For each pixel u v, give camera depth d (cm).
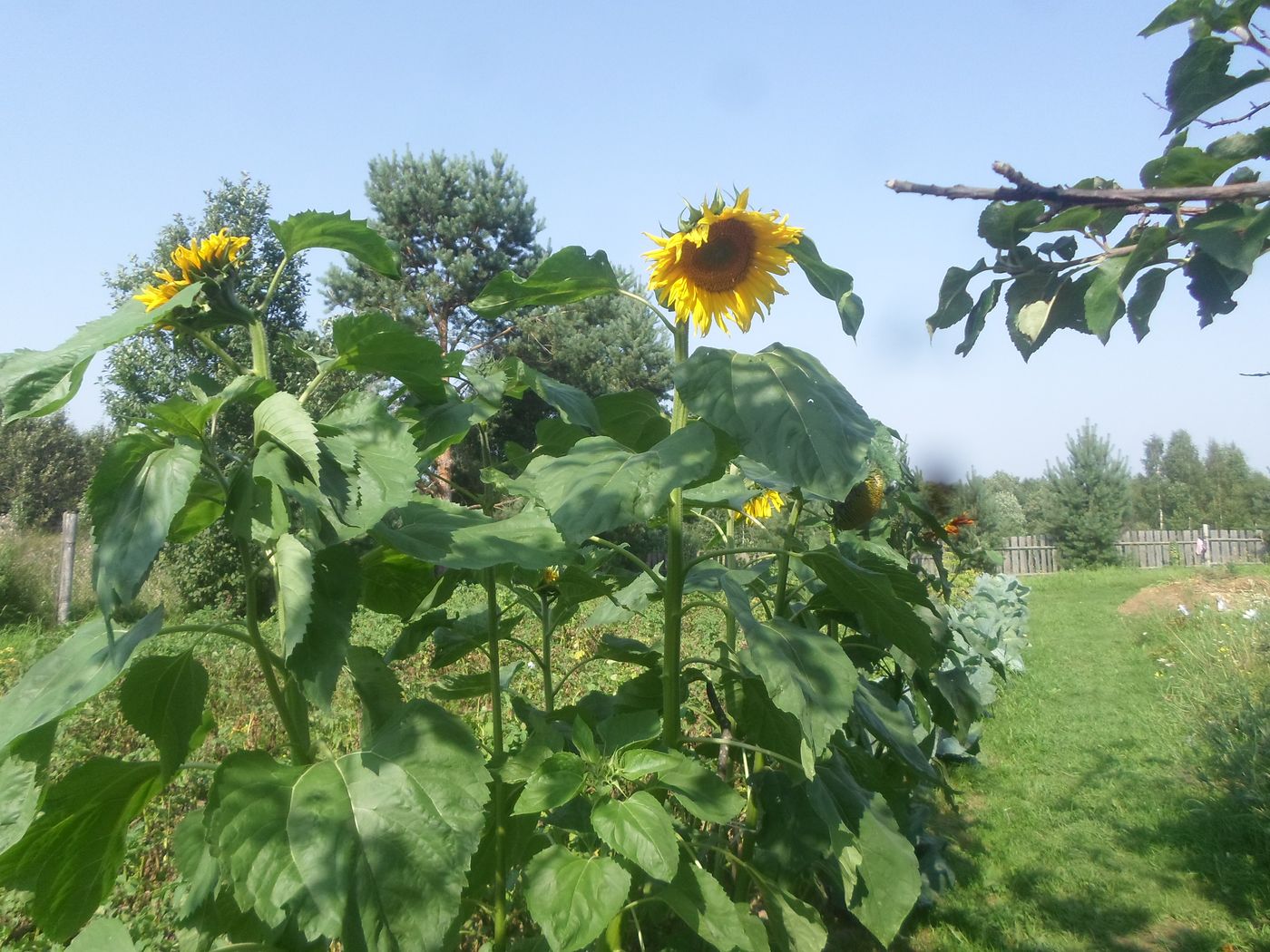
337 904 170
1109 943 423
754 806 301
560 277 247
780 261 234
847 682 229
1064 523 3150
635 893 239
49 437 2994
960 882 484
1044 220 160
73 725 604
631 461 205
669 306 246
